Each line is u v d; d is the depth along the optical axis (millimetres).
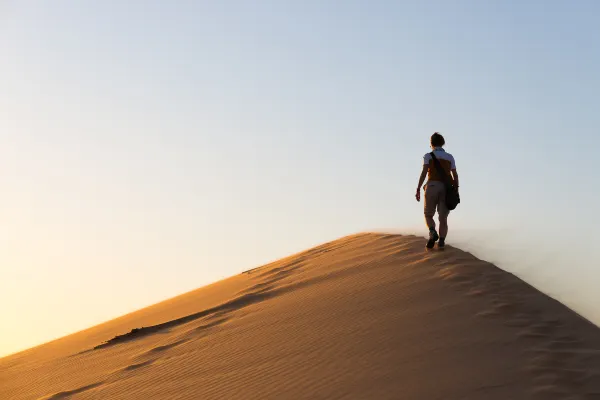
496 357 6676
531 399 5742
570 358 6383
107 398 9102
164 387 8719
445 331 7578
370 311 8961
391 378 6730
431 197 11039
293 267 14281
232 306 12453
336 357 7711
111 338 14469
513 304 7977
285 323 9734
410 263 10727
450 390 6172
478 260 9906
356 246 13891
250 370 8227
